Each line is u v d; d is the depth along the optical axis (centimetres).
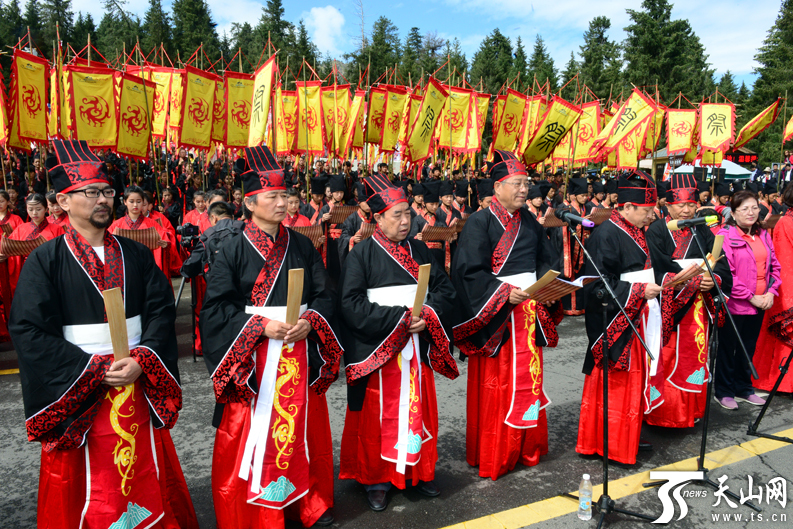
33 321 243
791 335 508
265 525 292
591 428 404
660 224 453
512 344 373
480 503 349
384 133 1084
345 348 339
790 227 512
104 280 260
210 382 562
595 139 1212
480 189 591
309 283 313
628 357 381
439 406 504
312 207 877
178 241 718
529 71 5325
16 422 471
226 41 5625
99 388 253
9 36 4238
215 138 905
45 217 700
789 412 501
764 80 3791
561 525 325
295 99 1038
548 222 736
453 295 357
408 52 4594
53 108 844
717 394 522
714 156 1097
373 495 344
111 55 4697
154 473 274
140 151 800
